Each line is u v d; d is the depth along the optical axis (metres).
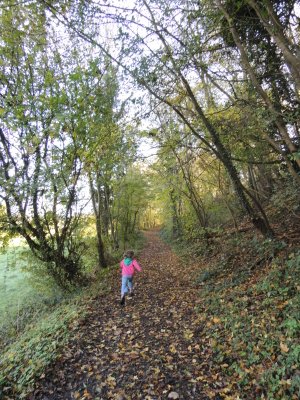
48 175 9.33
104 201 20.92
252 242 10.94
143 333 6.63
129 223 28.44
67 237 12.52
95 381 4.84
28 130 9.34
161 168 17.14
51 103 8.64
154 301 9.11
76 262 12.91
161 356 5.45
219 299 7.59
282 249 8.51
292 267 6.74
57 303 11.56
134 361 5.38
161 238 37.59
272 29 5.23
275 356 4.44
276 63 7.90
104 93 9.74
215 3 6.46
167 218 31.20
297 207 10.41
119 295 10.05
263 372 4.18
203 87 12.19
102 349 5.91
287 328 4.78
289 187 10.72
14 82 10.07
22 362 5.67
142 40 6.91
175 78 7.94
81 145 9.62
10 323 11.47
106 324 7.29
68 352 5.68
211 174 15.36
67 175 9.89
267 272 7.59
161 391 4.46
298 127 8.41
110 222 21.58
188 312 7.69
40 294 13.95
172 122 12.34
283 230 10.10
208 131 9.84
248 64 6.84
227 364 4.80
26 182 9.30
